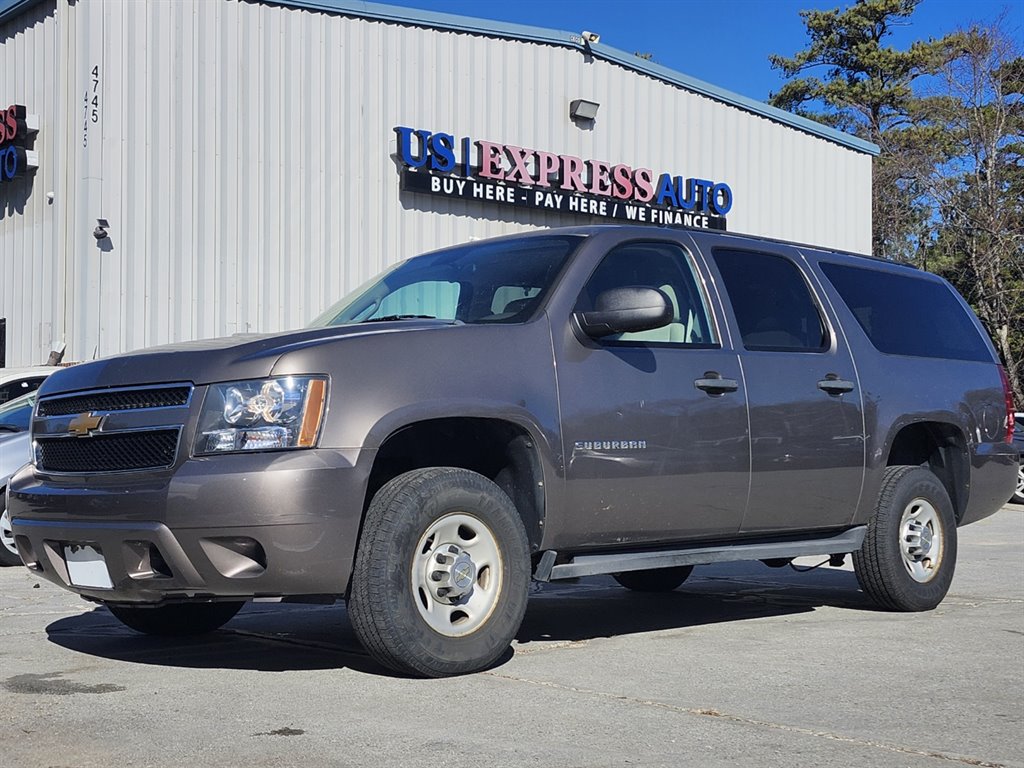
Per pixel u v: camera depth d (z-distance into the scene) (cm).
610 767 363
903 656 547
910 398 683
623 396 547
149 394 492
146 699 457
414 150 1916
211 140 1712
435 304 585
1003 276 3912
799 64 5369
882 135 4697
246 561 466
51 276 1695
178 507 462
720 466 578
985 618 668
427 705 443
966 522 739
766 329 625
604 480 537
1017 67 3875
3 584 841
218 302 1711
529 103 2097
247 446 466
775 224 2531
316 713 432
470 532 501
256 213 1753
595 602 752
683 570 784
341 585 472
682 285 601
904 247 4256
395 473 546
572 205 2133
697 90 2372
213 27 1719
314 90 1819
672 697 459
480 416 499
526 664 525
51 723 419
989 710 440
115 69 1630
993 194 3828
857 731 408
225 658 545
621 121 2242
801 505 622
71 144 1666
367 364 483
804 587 824
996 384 756
